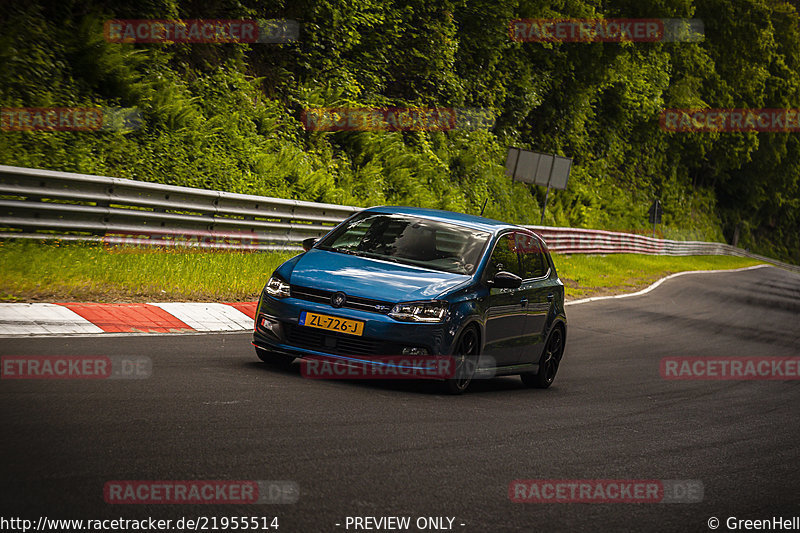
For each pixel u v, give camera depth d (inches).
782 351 2333.9
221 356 1221.7
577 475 840.3
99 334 1239.5
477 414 1077.8
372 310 1116.5
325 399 1024.2
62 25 2576.3
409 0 4347.9
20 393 856.3
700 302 3762.3
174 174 2568.9
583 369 1684.3
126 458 687.7
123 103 2618.1
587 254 5196.9
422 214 1339.8
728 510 781.3
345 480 713.0
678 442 1070.4
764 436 1176.8
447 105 4665.4
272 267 2094.0
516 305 1300.4
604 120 7578.7
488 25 4985.2
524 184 5684.1
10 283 1400.1
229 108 3073.3
